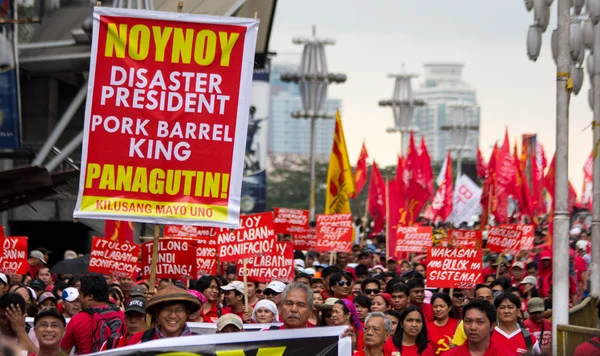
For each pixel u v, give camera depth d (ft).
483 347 41.39
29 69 150.41
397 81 266.98
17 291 58.65
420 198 153.38
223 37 46.73
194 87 46.55
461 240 74.84
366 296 62.49
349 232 104.58
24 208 147.13
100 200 45.80
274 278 74.43
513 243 97.30
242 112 46.60
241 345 33.04
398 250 114.21
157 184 46.11
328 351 33.27
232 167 46.42
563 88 66.28
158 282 72.38
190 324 53.06
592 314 76.89
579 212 200.23
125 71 46.29
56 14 152.66
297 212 110.01
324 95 222.48
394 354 48.47
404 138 263.29
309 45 221.25
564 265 65.05
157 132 46.24
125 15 46.42
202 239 76.79
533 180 172.35
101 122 46.06
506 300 51.31
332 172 115.55
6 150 147.64
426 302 65.31
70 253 103.50
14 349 20.54
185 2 142.41
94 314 45.91
